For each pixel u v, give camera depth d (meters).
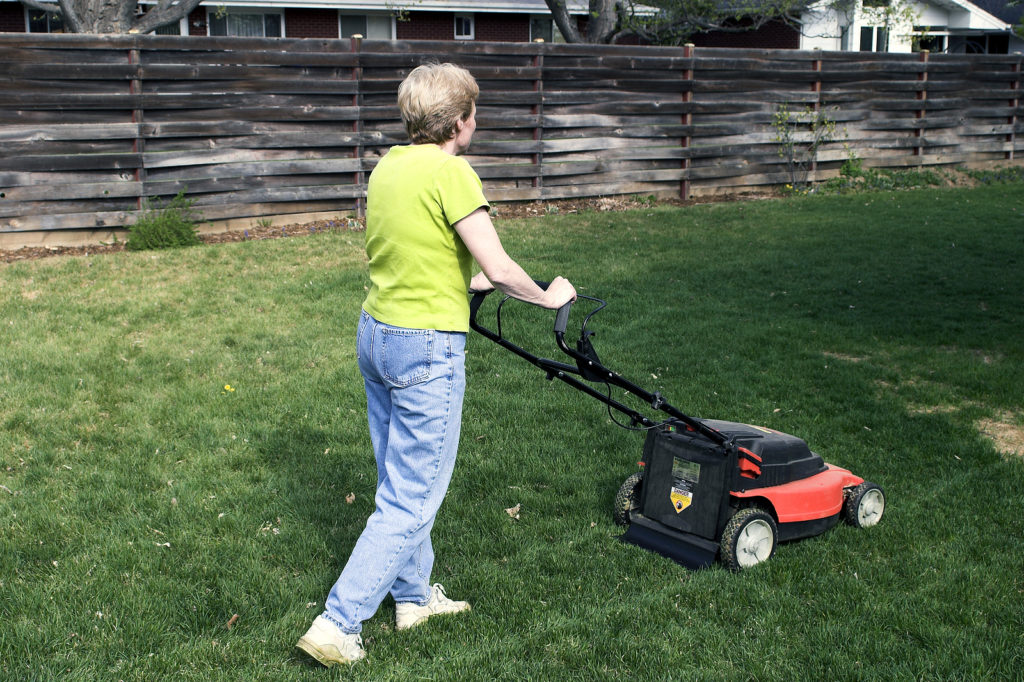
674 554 3.66
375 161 10.77
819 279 8.47
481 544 3.75
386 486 2.91
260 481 4.38
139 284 7.80
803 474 3.88
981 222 11.12
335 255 8.88
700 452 3.67
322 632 2.80
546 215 11.40
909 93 14.54
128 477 4.37
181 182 9.76
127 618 3.13
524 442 4.86
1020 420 5.30
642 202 12.48
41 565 3.53
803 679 2.83
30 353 6.11
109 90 9.37
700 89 12.73
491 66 11.32
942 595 3.34
